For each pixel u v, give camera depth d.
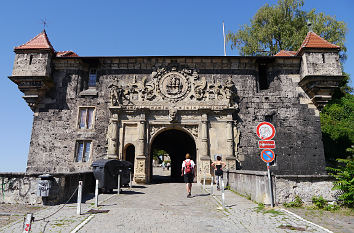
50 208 9.28
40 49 19.36
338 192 9.49
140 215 8.29
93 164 13.26
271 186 9.66
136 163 18.33
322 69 18.53
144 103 19.31
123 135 18.89
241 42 30.22
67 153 18.70
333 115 25.89
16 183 10.25
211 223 7.45
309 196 9.58
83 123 19.41
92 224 7.14
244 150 18.50
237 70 19.97
